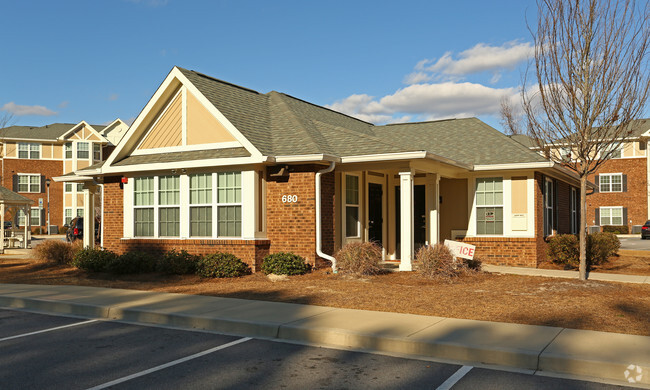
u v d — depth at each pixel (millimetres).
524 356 6352
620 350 6477
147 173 15758
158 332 8266
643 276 13656
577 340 6984
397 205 17438
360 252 13391
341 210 15102
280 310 9211
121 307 9578
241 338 7840
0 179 32594
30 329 8477
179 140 15688
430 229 15367
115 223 16688
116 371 6121
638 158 41812
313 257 13922
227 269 13477
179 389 5496
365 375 5988
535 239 15758
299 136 15008
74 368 6234
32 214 47406
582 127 11602
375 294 10742
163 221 15547
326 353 6965
